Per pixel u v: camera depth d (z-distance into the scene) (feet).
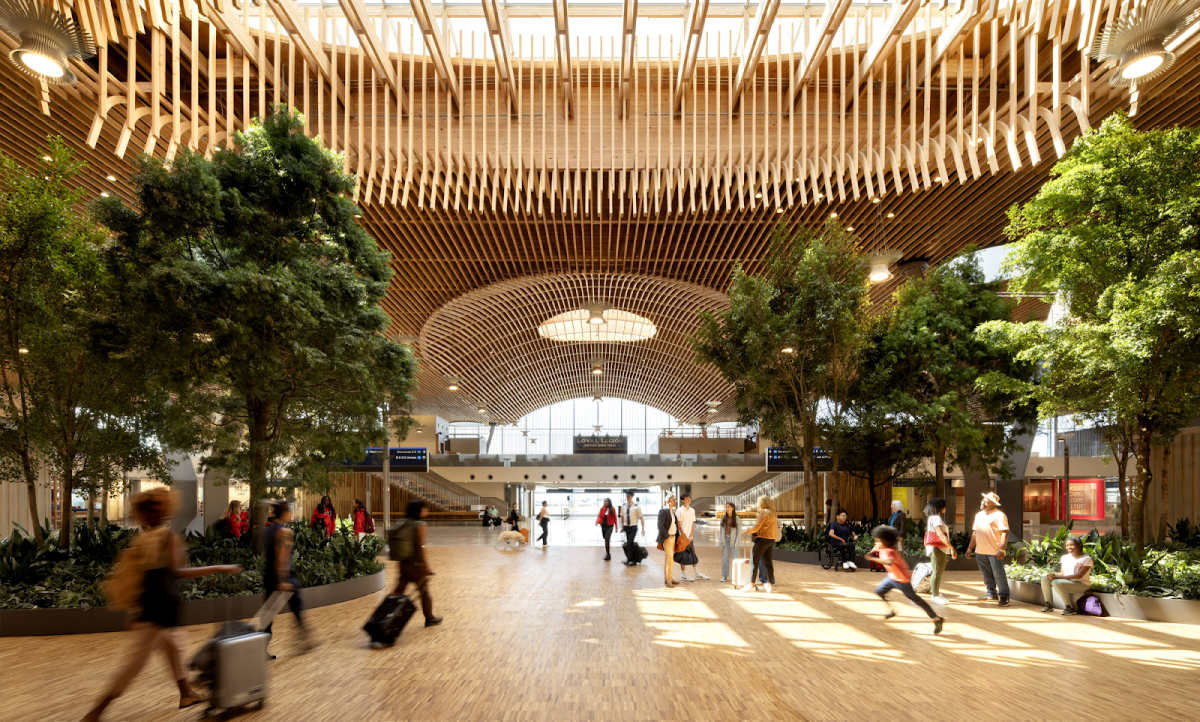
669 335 110.73
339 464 40.50
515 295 84.64
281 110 33.45
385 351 35.47
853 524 55.31
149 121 38.19
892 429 54.44
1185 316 26.21
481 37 44.86
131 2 30.48
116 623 26.14
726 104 45.52
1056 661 21.02
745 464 129.49
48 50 19.67
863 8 42.47
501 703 17.02
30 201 29.53
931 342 49.21
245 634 16.62
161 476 38.11
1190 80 36.01
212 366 30.40
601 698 17.42
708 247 59.36
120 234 30.48
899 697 17.47
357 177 41.52
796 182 46.91
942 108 40.11
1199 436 66.69
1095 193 30.01
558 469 130.41
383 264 36.73
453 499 119.55
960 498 105.50
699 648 22.89
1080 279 31.35
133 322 27.96
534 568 46.88
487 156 45.16
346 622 27.61
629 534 48.70
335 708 16.60
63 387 32.89
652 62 45.19
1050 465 100.07
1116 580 28.91
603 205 51.16
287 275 28.58
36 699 17.44
